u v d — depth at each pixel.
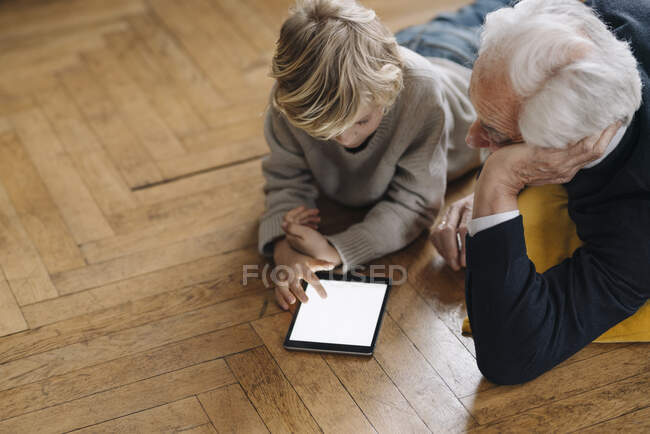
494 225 1.14
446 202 1.70
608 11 1.27
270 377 1.35
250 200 1.76
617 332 1.32
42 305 1.53
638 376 1.29
